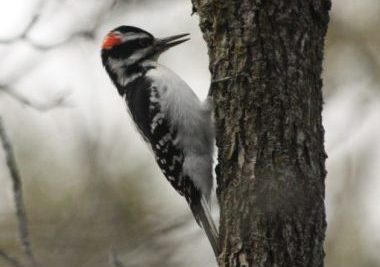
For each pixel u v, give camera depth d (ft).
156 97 36.42
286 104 28.32
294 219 27.30
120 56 39.04
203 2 30.66
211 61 30.40
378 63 45.37
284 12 28.89
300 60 28.71
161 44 39.11
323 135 29.01
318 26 29.40
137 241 36.83
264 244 27.35
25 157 40.81
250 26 29.09
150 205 39.47
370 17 45.47
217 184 30.09
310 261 27.20
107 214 38.11
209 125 34.76
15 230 38.32
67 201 39.50
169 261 37.14
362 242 42.39
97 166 40.52
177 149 35.99
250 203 27.86
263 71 28.68
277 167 27.76
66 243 36.01
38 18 34.47
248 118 28.68
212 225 35.37
